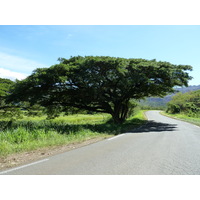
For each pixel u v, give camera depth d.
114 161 5.58
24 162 5.44
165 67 19.38
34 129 10.49
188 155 6.61
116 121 21.64
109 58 16.88
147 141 9.62
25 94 16.17
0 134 8.66
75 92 18.73
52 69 15.08
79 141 9.38
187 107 56.06
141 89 21.17
